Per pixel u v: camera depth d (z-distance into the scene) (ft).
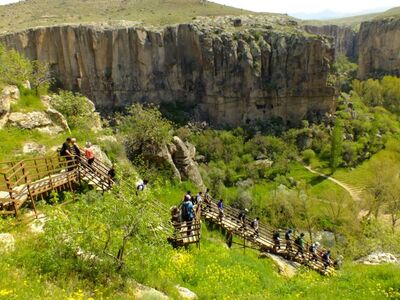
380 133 373.40
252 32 445.37
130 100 447.83
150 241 46.03
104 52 437.17
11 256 41.70
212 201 108.17
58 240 42.19
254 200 216.54
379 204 212.02
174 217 73.92
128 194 47.34
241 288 59.06
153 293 41.98
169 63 444.14
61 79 439.22
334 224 200.44
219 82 431.02
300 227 200.23
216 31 442.50
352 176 309.22
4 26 501.97
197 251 70.64
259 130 412.36
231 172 303.48
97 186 69.62
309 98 424.05
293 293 54.19
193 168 113.09
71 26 426.10
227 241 87.56
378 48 631.97
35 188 61.67
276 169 318.65
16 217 52.95
